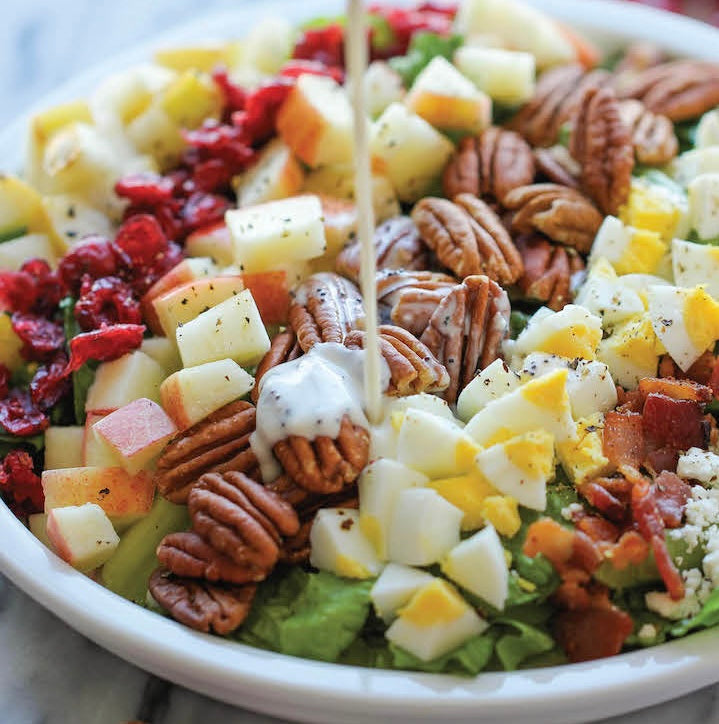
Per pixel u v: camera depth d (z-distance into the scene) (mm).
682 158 415
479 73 436
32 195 413
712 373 352
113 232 418
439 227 383
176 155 442
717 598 313
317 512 330
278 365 350
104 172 419
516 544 324
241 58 465
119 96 442
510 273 373
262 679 304
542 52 457
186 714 328
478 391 345
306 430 327
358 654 321
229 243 396
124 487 345
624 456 339
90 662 337
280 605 323
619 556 319
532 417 332
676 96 435
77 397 371
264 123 424
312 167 417
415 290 360
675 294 358
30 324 383
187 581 326
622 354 359
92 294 376
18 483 357
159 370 370
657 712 326
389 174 416
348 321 360
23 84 527
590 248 392
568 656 319
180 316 367
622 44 470
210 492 325
